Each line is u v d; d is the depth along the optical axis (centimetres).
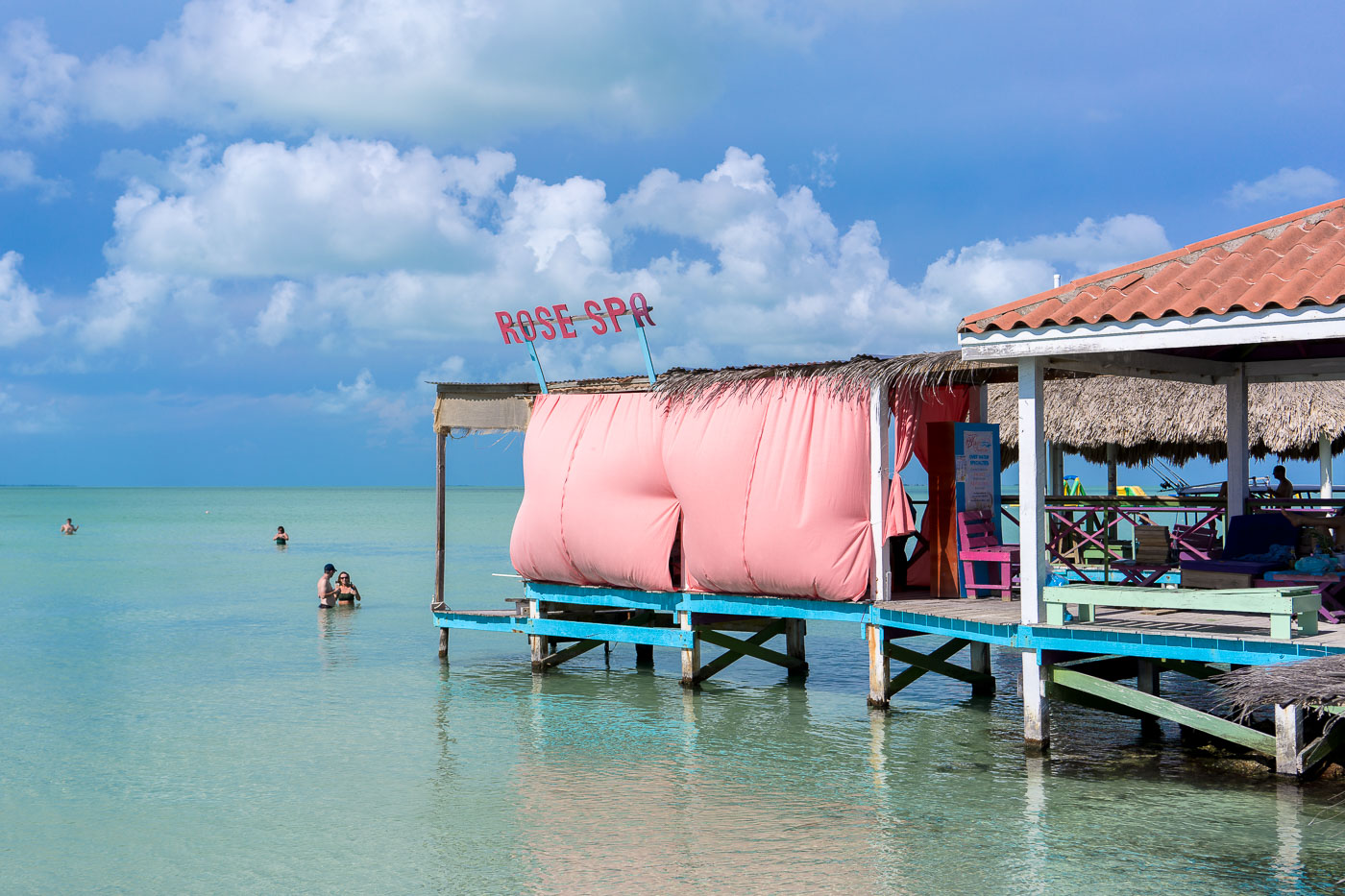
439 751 1305
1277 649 1012
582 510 1648
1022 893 841
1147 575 1308
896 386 1422
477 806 1090
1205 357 1386
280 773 1218
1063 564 1742
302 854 964
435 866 927
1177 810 1032
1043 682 1198
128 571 4044
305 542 6197
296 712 1533
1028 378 1160
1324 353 1376
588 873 904
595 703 1576
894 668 1858
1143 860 906
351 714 1518
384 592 3259
